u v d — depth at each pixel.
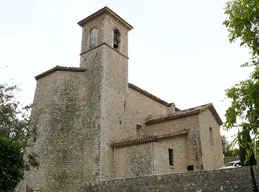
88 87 25.86
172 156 22.30
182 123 25.30
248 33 7.94
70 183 22.05
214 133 27.12
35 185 22.12
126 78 28.05
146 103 29.98
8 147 12.48
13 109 17.81
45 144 22.89
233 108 7.86
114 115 24.95
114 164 22.84
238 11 8.24
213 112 27.62
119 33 29.42
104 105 24.16
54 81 25.27
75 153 23.22
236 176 11.80
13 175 12.45
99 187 16.17
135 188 14.69
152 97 31.00
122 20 29.61
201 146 23.17
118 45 29.02
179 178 13.38
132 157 21.89
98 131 23.16
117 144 23.05
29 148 23.38
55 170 22.06
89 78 26.23
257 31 7.86
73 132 23.91
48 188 21.42
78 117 24.67
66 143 23.27
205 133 24.77
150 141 21.28
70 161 22.78
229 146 7.89
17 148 12.93
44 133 23.39
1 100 17.58
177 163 22.41
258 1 7.36
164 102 32.78
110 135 23.80
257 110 7.42
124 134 25.39
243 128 7.77
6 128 16.81
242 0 8.26
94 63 26.55
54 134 23.19
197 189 12.62
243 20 8.05
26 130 18.64
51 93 24.86
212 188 12.23
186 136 24.30
